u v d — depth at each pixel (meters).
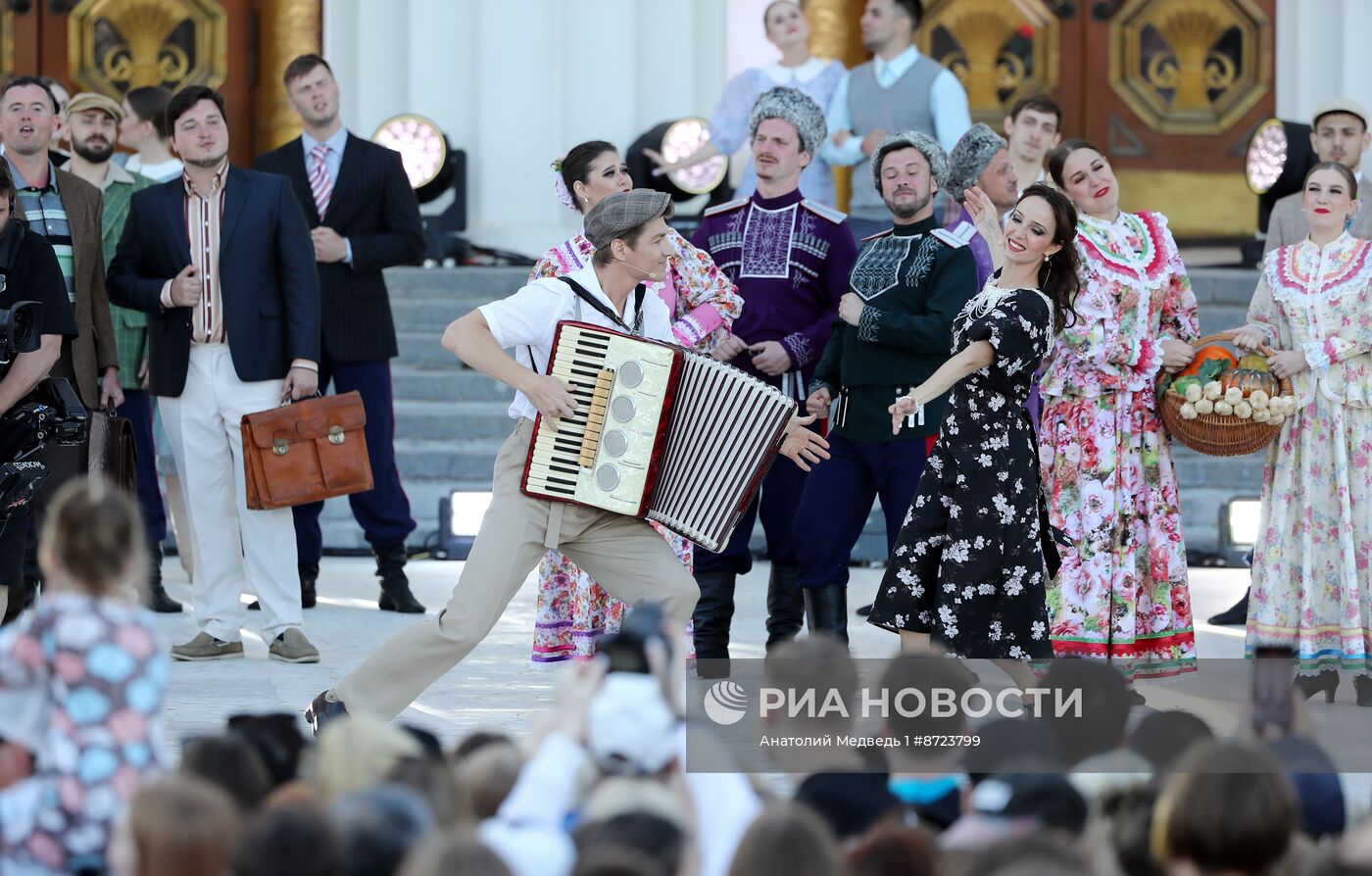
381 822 11.45
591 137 46.25
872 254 25.45
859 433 25.05
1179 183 49.62
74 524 13.46
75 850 13.17
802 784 14.12
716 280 24.59
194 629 28.81
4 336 21.91
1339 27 48.50
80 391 27.48
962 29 49.28
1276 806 11.74
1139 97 49.44
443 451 38.97
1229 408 23.66
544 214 45.97
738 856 11.08
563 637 24.72
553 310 19.31
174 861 11.33
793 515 26.52
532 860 11.81
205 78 48.12
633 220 19.31
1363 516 24.34
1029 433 21.28
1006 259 21.59
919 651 21.44
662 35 47.34
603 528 19.53
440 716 22.09
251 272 26.45
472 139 46.59
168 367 26.45
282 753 13.76
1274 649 16.16
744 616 30.92
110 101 31.94
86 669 13.29
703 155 42.16
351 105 47.88
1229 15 49.38
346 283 31.16
